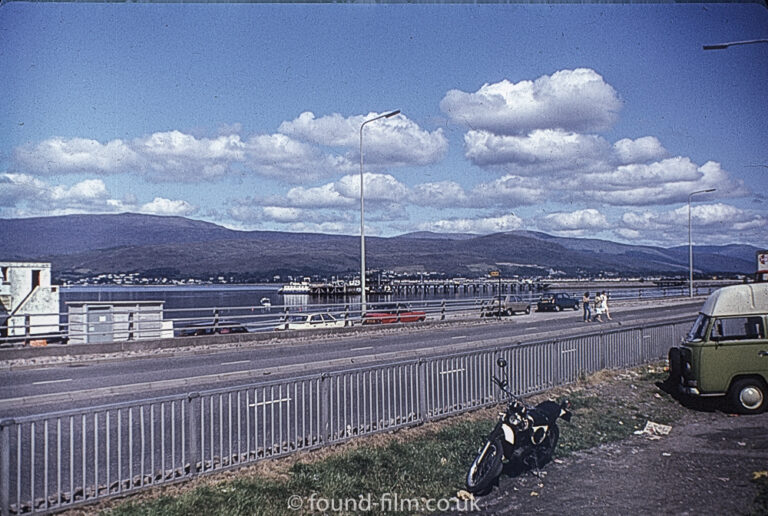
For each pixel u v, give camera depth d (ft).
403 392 41.16
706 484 26.71
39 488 25.20
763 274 48.93
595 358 52.49
